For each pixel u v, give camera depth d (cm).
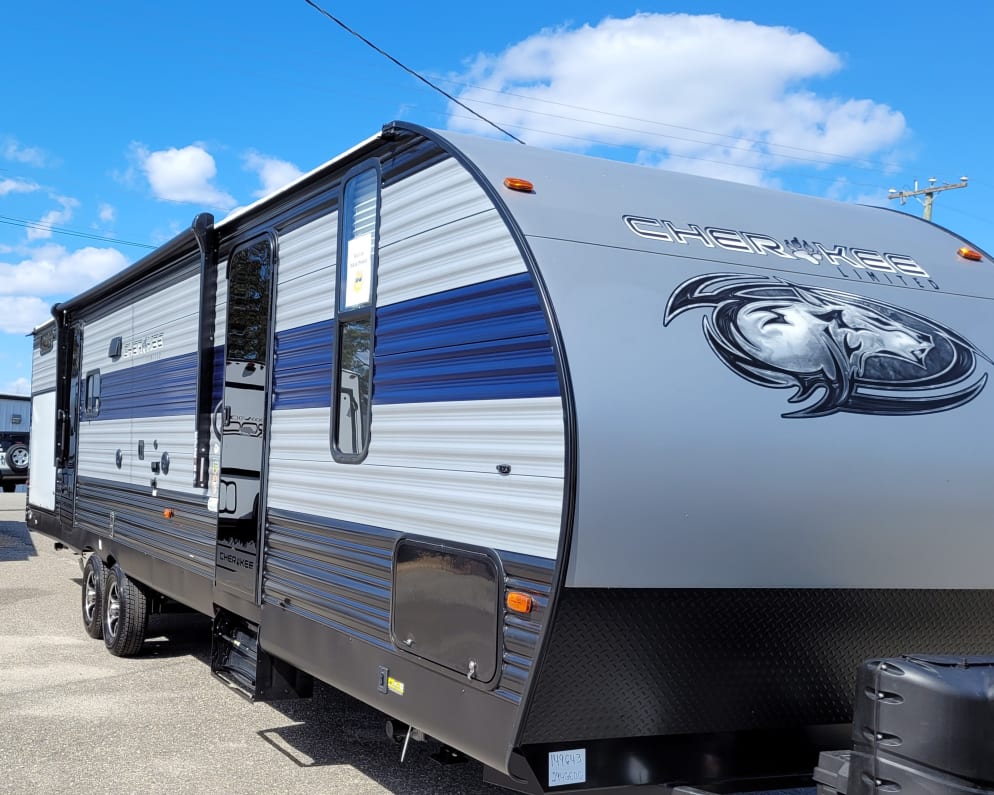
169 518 613
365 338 389
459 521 318
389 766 488
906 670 245
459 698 312
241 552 496
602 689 285
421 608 335
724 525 281
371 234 390
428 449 338
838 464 293
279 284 474
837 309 315
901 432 303
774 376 292
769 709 308
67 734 534
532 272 288
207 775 471
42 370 1021
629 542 272
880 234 365
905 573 304
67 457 904
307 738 532
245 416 507
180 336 613
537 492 281
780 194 381
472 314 318
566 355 275
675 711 296
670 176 363
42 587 1027
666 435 275
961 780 233
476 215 320
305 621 423
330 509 407
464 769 485
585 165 350
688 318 293
